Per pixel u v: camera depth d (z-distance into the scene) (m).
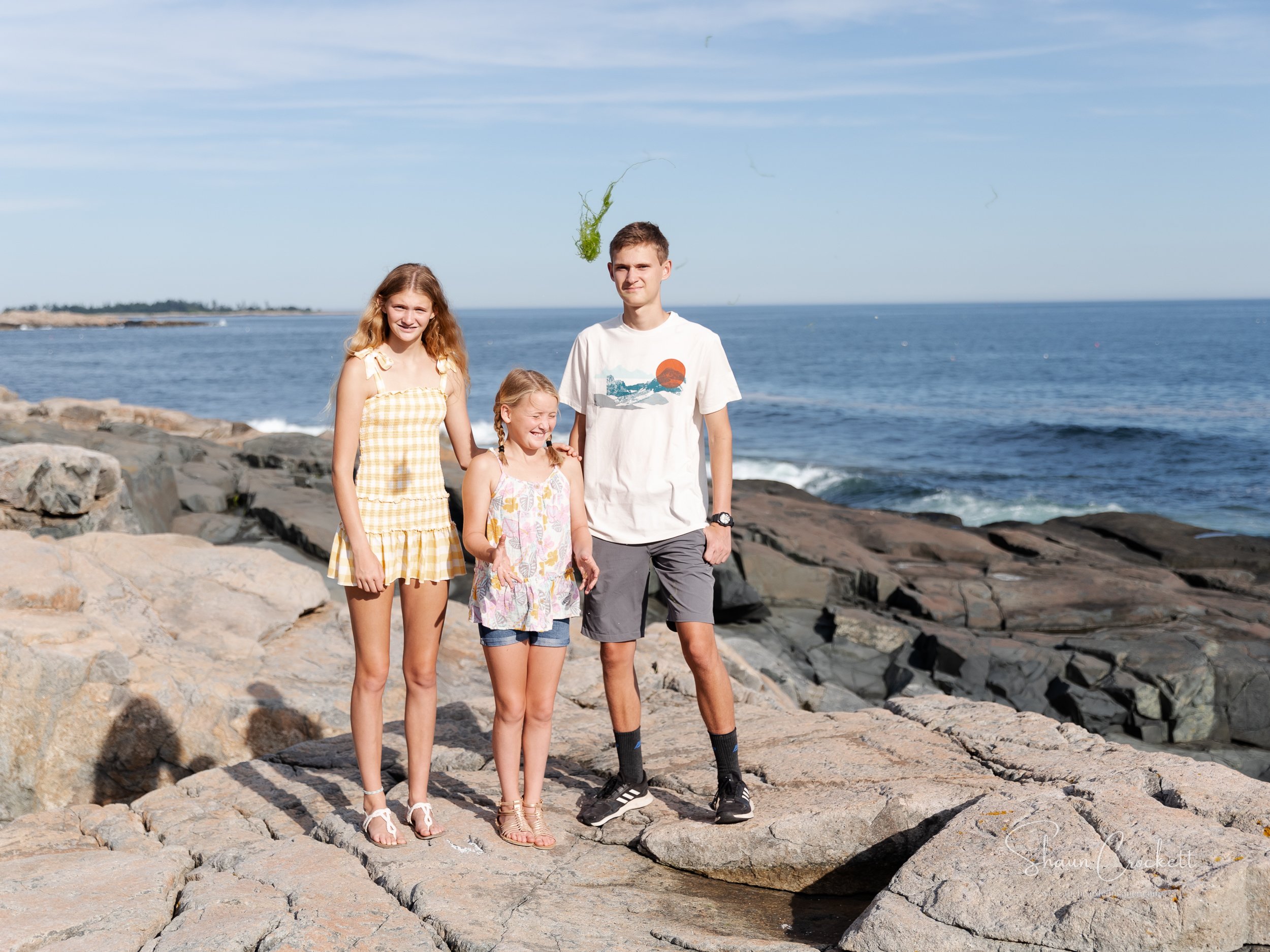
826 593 13.68
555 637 3.55
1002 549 16.36
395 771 4.41
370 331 3.51
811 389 56.81
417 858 3.33
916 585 13.45
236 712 6.06
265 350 105.94
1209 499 25.03
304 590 8.02
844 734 4.38
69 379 63.34
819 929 3.11
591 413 3.75
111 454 13.99
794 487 21.66
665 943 2.87
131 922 2.88
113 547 7.97
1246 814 2.90
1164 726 10.56
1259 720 10.50
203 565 8.06
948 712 4.51
